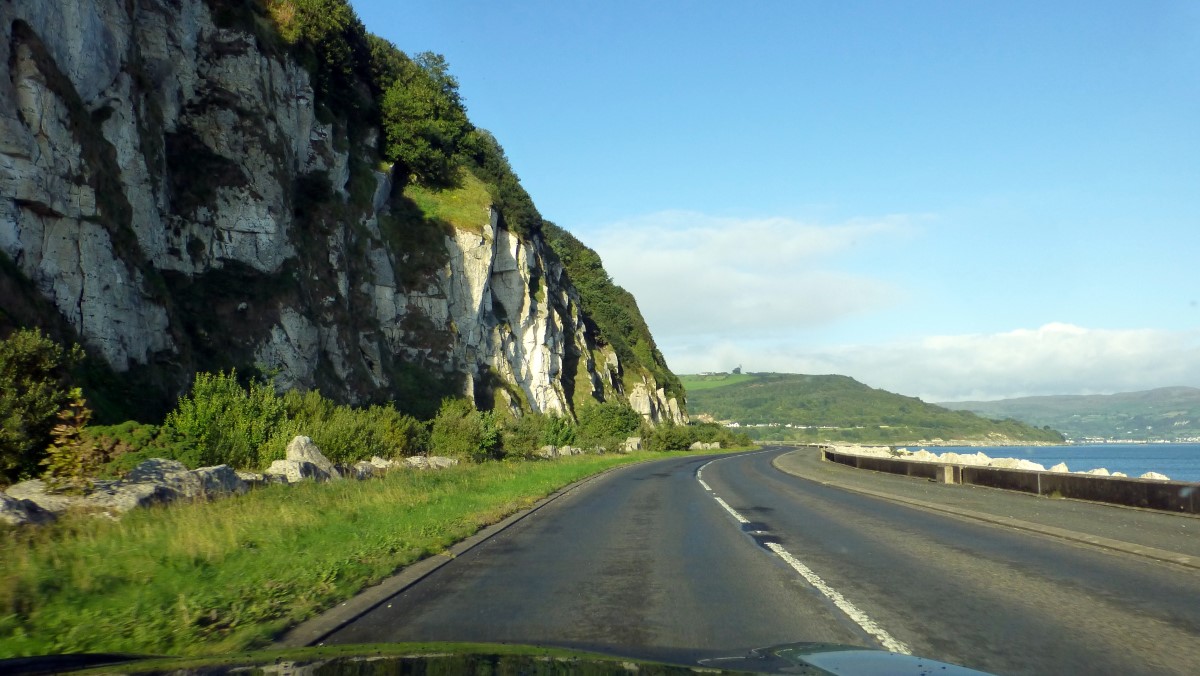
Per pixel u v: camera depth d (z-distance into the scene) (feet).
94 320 84.69
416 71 241.96
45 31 87.20
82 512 41.04
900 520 54.54
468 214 211.61
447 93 259.39
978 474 85.40
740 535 47.11
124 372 87.86
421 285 188.55
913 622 24.64
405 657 12.46
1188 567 34.58
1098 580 31.83
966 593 29.32
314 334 130.21
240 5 137.49
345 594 28.25
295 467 67.92
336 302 144.25
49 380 52.60
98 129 95.81
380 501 54.34
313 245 144.36
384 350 163.53
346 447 89.86
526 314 237.86
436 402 172.24
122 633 22.00
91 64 94.99
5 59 79.51
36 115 81.41
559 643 21.48
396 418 111.14
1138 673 19.47
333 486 62.54
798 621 24.76
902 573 33.73
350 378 142.72
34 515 38.14
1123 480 59.62
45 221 81.30
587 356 312.50
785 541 44.34
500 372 210.79
